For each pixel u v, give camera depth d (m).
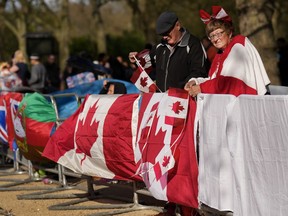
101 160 12.91
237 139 9.26
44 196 14.59
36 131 15.70
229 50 10.03
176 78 11.91
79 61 21.59
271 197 8.66
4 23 53.19
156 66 12.34
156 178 11.07
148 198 13.75
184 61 11.80
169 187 10.77
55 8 55.09
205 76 11.73
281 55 23.47
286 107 8.24
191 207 10.75
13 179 17.31
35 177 17.25
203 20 10.72
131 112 12.09
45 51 39.53
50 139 14.24
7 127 18.30
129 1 45.88
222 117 9.58
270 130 8.58
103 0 49.44
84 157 13.42
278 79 19.30
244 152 9.14
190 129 10.44
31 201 14.38
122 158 12.28
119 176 12.55
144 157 11.48
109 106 12.81
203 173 10.07
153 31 43.97
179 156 10.63
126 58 61.84
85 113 13.57
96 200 14.15
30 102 15.98
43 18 56.34
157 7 43.00
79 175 14.87
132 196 14.12
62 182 15.86
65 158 13.91
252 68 9.89
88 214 12.65
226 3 28.55
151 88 12.42
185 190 10.48
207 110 9.94
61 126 14.09
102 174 12.99
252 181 9.01
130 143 12.08
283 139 8.36
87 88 18.86
